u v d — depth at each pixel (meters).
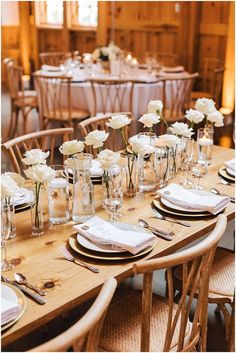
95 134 2.20
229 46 6.77
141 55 7.94
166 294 2.55
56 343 1.10
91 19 8.70
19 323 1.40
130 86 5.09
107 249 1.79
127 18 7.93
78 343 1.18
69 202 2.26
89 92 5.14
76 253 1.80
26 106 5.82
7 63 6.06
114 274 1.66
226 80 6.89
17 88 5.84
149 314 1.53
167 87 5.35
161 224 2.06
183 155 2.74
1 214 1.83
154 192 2.42
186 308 1.69
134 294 2.09
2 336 1.34
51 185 2.01
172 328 1.60
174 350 1.74
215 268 2.29
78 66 5.85
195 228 2.03
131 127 5.01
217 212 2.16
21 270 1.68
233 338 2.16
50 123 5.43
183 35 7.21
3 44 9.57
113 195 2.10
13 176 1.92
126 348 1.74
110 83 4.93
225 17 6.90
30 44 9.72
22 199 2.22
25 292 1.54
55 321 2.56
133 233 1.87
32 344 2.38
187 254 1.50
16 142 2.72
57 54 7.14
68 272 1.67
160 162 2.46
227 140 6.04
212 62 7.18
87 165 2.03
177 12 7.31
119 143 3.82
